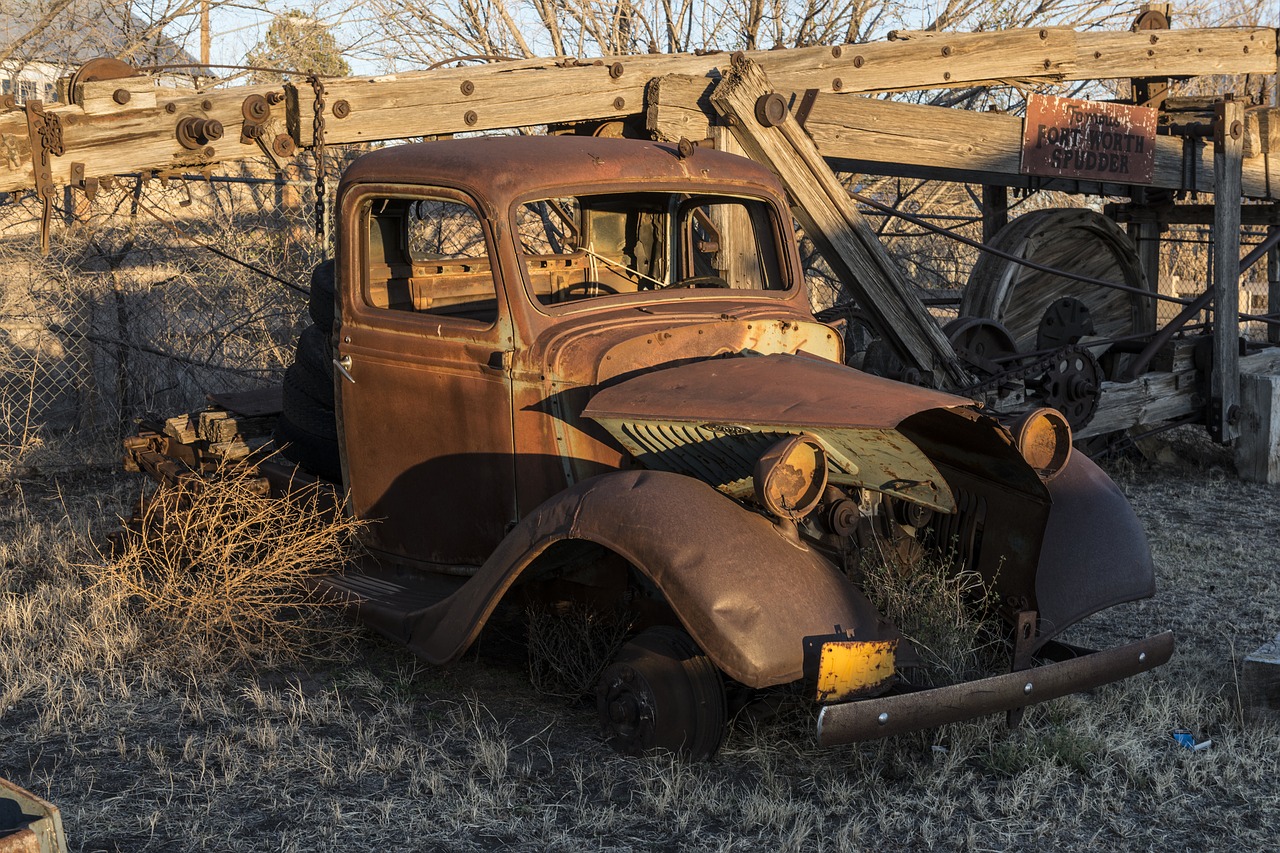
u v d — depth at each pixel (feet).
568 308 14.43
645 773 12.53
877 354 27.94
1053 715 13.92
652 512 11.76
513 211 14.29
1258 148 30.73
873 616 11.91
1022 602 13.64
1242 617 18.38
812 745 13.28
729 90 22.21
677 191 15.75
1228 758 13.04
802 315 16.01
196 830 11.43
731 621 11.13
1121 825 11.64
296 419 18.21
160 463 21.76
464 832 11.45
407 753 13.19
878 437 11.28
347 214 15.97
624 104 22.76
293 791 12.35
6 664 15.72
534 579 14.76
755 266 18.47
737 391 12.48
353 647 16.75
